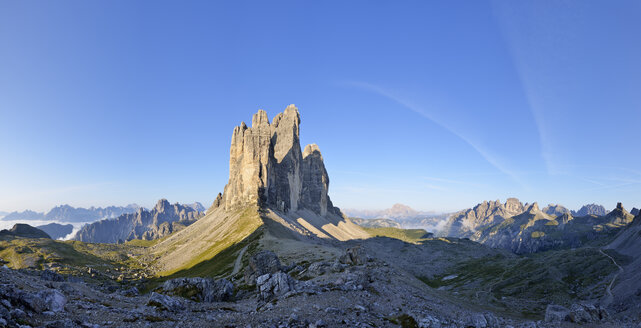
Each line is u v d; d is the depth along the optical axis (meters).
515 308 115.25
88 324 22.95
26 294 23.11
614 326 45.06
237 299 63.41
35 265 192.00
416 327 35.56
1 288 22.22
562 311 51.31
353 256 94.88
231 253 194.12
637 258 153.00
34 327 19.53
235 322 29.48
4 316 18.88
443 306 60.56
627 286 116.06
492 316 43.47
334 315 34.69
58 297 26.19
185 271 193.25
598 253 173.25
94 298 36.78
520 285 146.12
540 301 126.81
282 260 135.25
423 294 71.44
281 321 30.17
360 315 37.03
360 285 54.88
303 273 82.19
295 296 43.12
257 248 175.25
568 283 144.88
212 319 30.64
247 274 85.69
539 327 45.31
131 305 35.56
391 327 34.72
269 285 49.03
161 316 29.81
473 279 186.38
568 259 172.25
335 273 71.69
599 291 126.75
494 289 149.50
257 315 33.00
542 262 179.75
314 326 28.98
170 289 55.44
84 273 178.00
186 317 31.09
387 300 50.28
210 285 58.06
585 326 45.69
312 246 157.25
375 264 90.56
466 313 56.50
